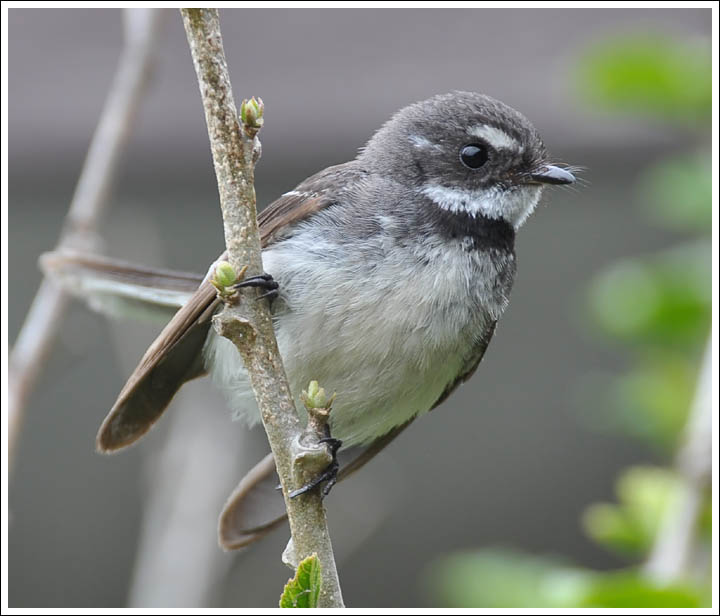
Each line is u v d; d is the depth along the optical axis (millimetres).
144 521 15594
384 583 17828
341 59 17281
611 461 17578
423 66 17047
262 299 6207
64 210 16625
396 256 7902
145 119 16109
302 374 8016
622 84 10898
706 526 8438
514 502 17734
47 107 16297
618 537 9070
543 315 17609
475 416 17906
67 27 17875
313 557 5633
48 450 17250
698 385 10461
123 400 7727
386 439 9219
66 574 17203
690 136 12375
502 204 8508
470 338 8422
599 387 17234
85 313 13539
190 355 8555
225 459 13852
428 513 17859
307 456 6020
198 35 6035
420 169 8391
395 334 7906
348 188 8172
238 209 6172
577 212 17203
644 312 10883
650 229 17062
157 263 16125
